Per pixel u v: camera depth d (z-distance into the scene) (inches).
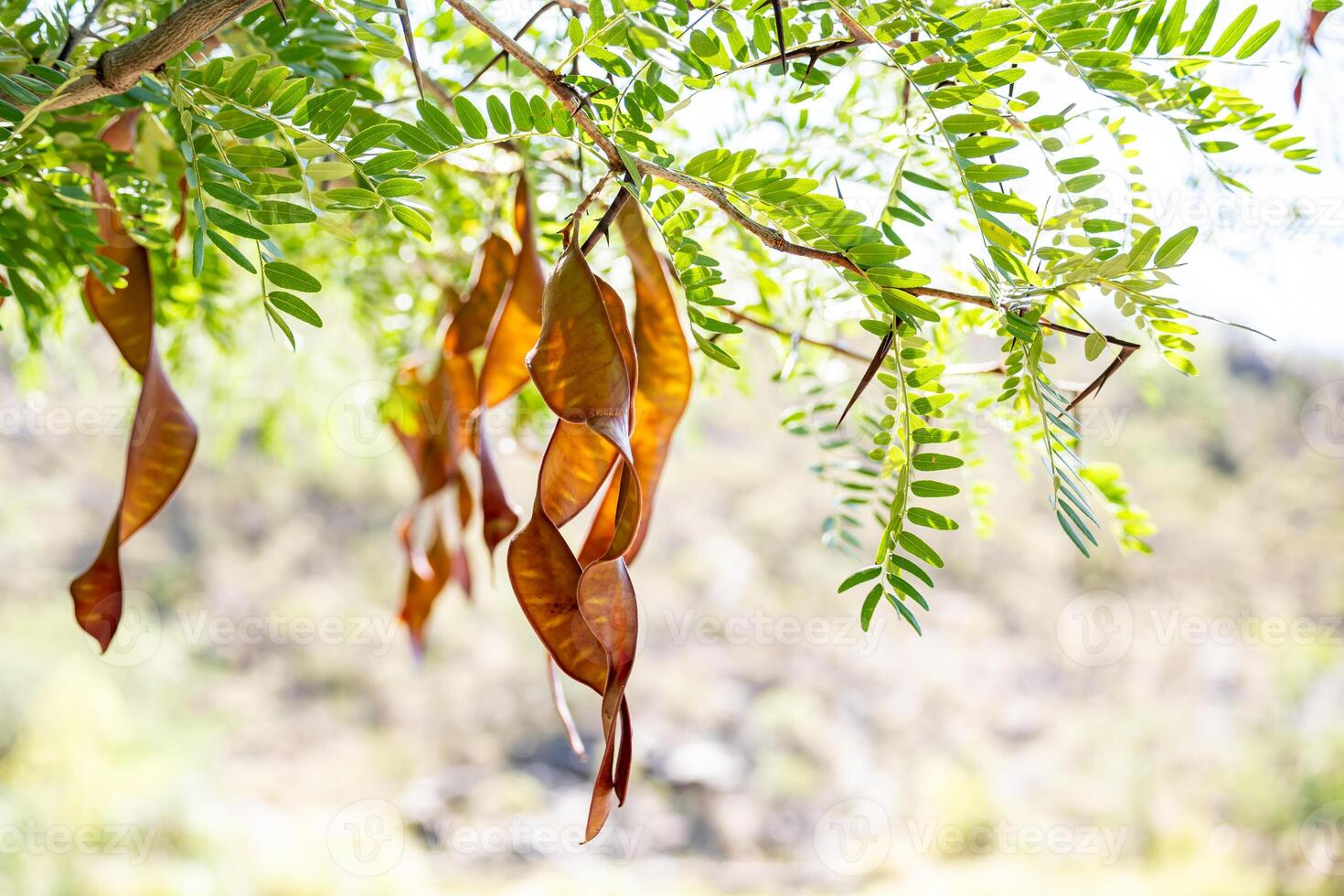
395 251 58.1
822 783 428.1
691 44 29.3
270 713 422.6
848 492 40.9
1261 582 471.5
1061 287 29.1
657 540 499.8
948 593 501.4
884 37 29.5
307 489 495.5
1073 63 29.5
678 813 411.5
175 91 29.0
